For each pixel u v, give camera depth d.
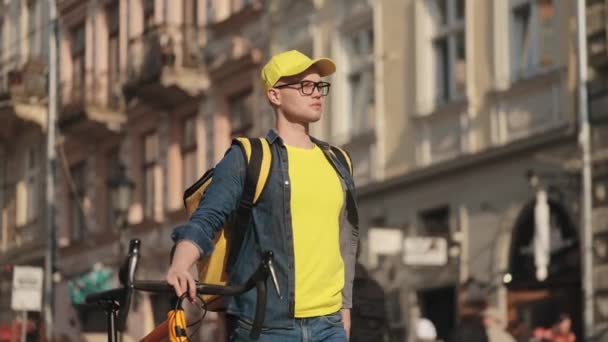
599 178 20.47
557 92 21.31
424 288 24.22
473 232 23.08
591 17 20.83
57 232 34.66
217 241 5.28
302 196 5.28
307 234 5.27
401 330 24.81
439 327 23.86
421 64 24.42
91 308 5.41
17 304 21.39
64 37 32.44
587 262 20.36
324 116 27.22
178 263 4.97
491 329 14.69
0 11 35.31
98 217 34.03
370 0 25.94
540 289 21.50
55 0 31.22
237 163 5.23
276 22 28.70
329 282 5.30
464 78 23.52
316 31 27.47
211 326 23.72
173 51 30.81
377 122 25.55
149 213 33.03
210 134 30.81
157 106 32.31
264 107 28.70
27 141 36.41
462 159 23.11
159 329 5.21
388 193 25.33
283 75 5.39
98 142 34.22
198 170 31.30
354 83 26.55
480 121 22.97
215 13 30.70
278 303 5.21
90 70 32.00
